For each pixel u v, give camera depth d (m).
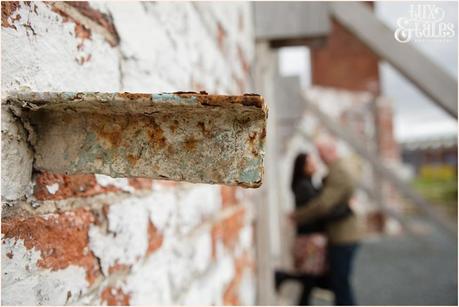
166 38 0.95
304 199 2.98
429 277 4.75
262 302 2.14
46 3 0.51
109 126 0.44
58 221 0.52
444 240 6.96
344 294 2.71
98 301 0.62
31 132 0.46
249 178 0.37
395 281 4.61
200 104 0.36
